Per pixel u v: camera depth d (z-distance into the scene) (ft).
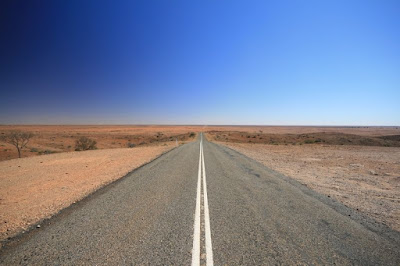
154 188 23.72
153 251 11.01
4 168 36.63
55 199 19.67
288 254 10.93
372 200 20.99
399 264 10.34
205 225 14.23
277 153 67.10
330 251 11.30
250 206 18.10
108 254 10.71
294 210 17.29
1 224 14.33
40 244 11.71
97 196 20.65
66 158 50.06
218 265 9.91
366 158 55.21
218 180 28.04
